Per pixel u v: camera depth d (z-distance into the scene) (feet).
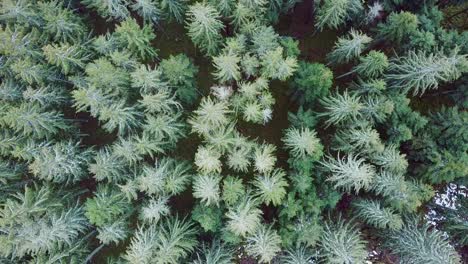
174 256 55.52
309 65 61.00
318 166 59.11
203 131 57.00
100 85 56.29
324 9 60.13
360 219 62.39
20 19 56.85
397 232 58.80
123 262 58.59
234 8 59.06
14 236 53.78
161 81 59.57
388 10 61.41
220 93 59.26
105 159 56.18
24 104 55.52
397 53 61.16
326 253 56.59
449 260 53.88
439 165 55.47
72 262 57.62
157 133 57.41
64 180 61.00
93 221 54.85
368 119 57.98
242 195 57.57
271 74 58.44
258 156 56.44
